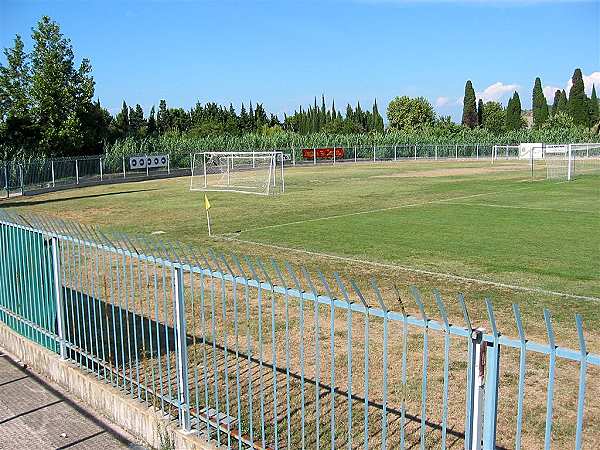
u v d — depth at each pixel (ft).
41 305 24.41
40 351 24.14
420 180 128.98
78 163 133.18
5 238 27.09
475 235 56.39
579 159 175.52
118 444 18.44
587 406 19.84
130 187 124.98
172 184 130.00
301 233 59.36
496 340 11.61
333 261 45.55
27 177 118.11
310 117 390.01
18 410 20.83
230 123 297.33
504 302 33.32
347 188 110.93
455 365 23.58
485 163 205.16
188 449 17.10
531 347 11.18
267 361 24.12
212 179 140.67
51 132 148.87
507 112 336.70
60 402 21.44
